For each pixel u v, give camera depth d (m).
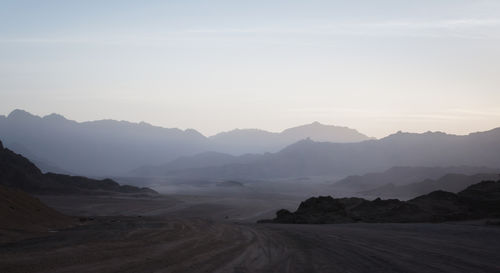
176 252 18.98
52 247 17.86
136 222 39.59
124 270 13.93
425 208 56.91
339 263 18.05
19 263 13.66
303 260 18.92
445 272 15.52
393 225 41.84
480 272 15.45
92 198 145.38
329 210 68.00
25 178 154.62
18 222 28.55
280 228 40.56
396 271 15.96
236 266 16.66
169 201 150.38
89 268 13.75
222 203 152.38
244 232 33.75
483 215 49.31
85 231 27.36
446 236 28.80
